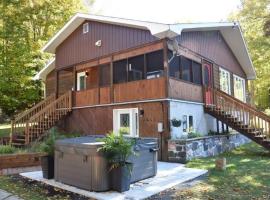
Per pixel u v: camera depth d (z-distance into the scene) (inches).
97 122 565.9
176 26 441.4
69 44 651.5
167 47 460.1
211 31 638.5
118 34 535.5
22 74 791.7
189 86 515.8
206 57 601.6
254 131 489.4
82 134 587.5
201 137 450.9
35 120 567.2
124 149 247.6
